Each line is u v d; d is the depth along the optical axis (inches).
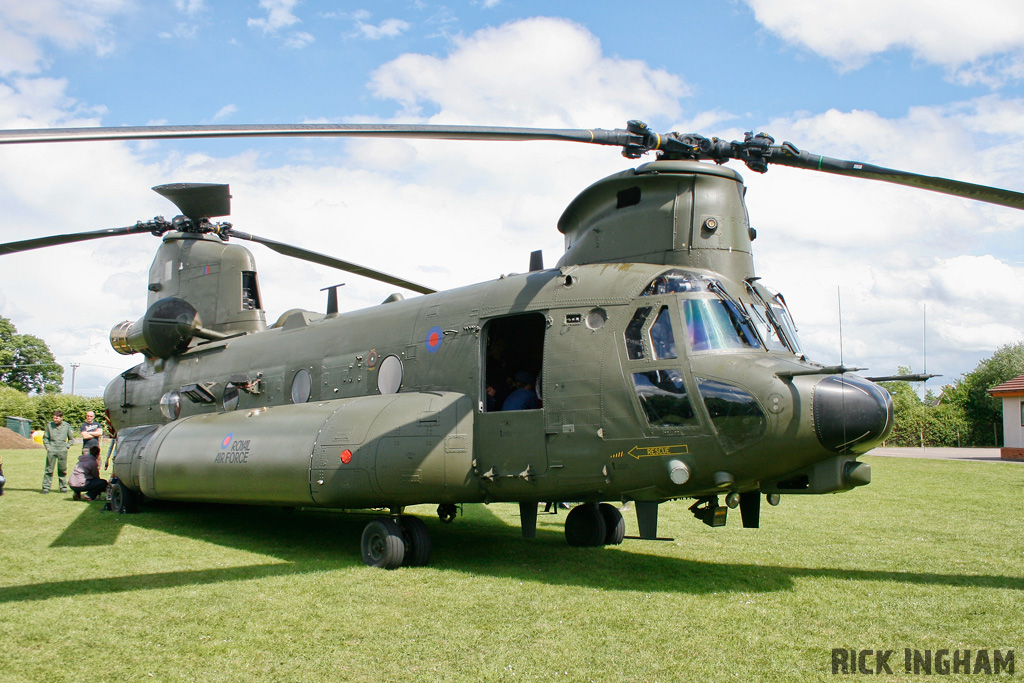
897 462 981.8
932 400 1819.6
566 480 284.5
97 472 536.4
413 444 299.4
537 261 344.8
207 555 326.3
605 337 283.3
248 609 232.4
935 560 317.7
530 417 291.9
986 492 594.9
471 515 479.5
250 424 375.6
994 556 327.6
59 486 609.0
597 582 271.3
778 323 298.5
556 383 288.0
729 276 297.9
